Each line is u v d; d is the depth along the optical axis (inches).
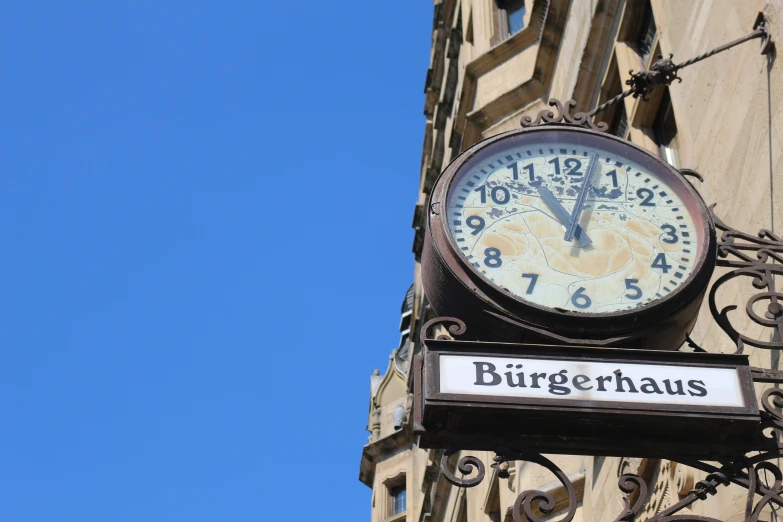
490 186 340.5
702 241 325.4
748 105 404.8
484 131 985.5
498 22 1104.8
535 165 347.6
